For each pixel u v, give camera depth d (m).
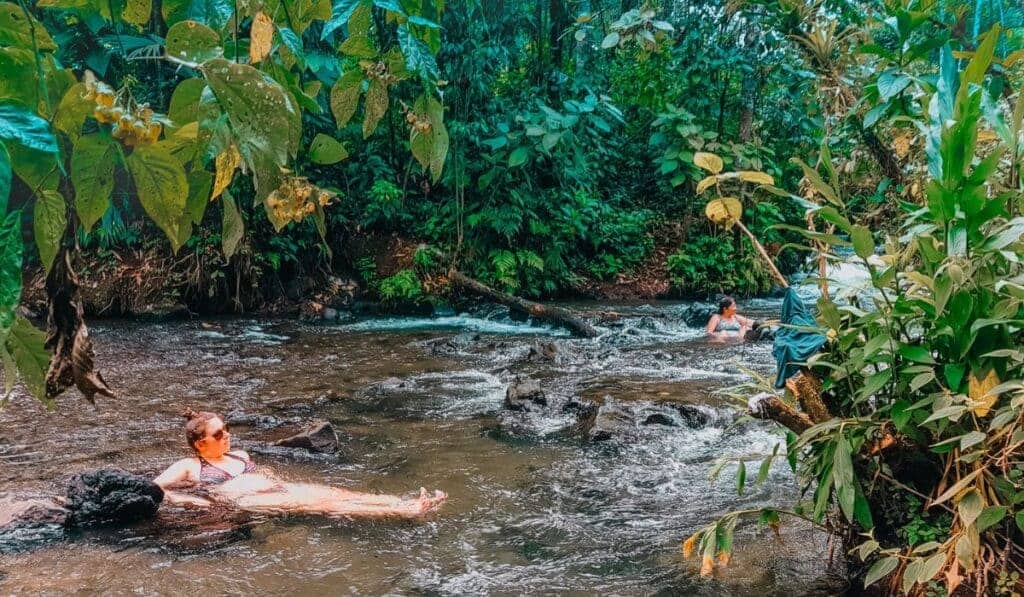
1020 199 2.53
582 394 6.28
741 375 7.02
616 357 7.91
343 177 12.77
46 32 0.83
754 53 12.59
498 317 11.34
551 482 4.34
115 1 1.03
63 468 4.45
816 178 2.67
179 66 0.88
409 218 12.93
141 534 3.56
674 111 13.09
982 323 2.30
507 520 3.80
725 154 13.12
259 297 11.61
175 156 0.81
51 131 0.70
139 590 3.01
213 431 4.26
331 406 6.01
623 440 5.07
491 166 12.66
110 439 5.02
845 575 3.16
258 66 1.04
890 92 3.18
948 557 2.35
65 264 0.87
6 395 0.89
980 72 2.49
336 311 11.30
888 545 2.90
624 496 4.13
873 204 4.50
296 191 0.91
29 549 3.36
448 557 3.37
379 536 3.58
